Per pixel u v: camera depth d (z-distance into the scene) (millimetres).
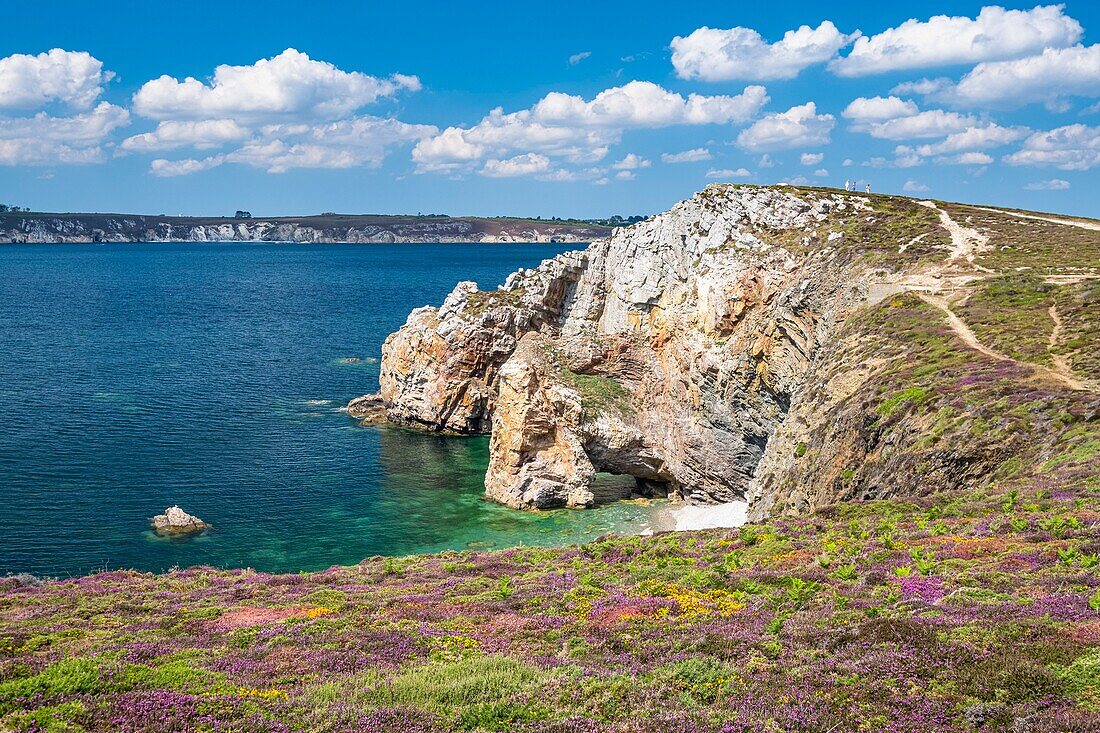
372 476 80750
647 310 89188
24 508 65688
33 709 17219
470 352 97312
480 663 19891
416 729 16281
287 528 65375
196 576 36562
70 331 166625
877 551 26031
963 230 77125
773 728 15367
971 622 18438
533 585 29062
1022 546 23938
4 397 104750
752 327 74375
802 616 21156
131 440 87188
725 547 31516
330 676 19953
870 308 60719
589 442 81312
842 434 46281
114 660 21156
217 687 19094
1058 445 32969
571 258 101000
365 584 32688
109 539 60438
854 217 81625
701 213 86250
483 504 75188
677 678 18219
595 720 16406
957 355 46594
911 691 15977
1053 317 50781
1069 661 15867
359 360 140750
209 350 147375
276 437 92250
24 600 30641
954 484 35250
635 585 27406
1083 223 81812
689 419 80250
